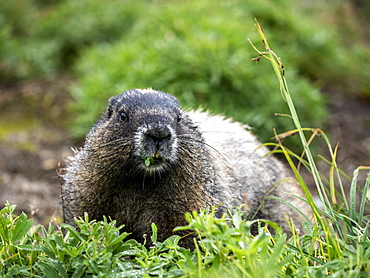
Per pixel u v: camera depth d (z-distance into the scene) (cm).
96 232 541
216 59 1361
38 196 1177
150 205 722
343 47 2041
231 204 791
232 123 980
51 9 2056
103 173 701
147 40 1505
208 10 1638
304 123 1431
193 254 575
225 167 819
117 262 527
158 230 729
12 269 532
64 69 1803
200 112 1001
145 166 677
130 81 1351
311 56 1778
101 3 1970
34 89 1645
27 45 1845
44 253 553
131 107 708
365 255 502
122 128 691
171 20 1556
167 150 661
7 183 1212
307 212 941
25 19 1958
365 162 1431
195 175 716
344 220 616
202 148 747
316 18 2134
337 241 545
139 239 747
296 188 967
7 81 1684
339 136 1548
